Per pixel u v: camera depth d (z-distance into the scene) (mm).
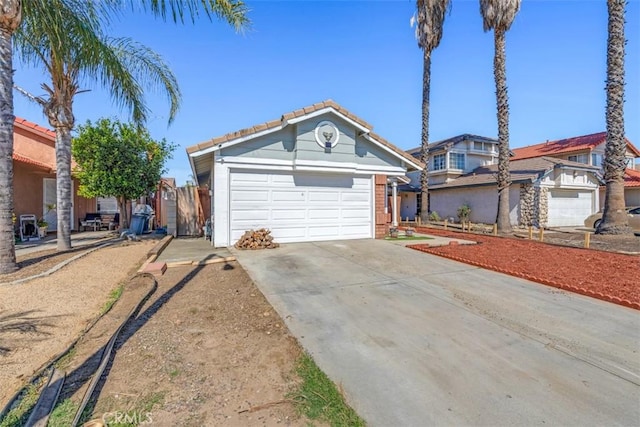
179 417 2287
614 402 2537
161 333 3670
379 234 11328
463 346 3459
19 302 4547
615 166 12797
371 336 3678
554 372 2971
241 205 9422
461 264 7312
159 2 6832
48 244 10172
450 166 24453
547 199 18297
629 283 5703
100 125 11320
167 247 9266
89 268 6473
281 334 3705
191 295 5004
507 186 14508
